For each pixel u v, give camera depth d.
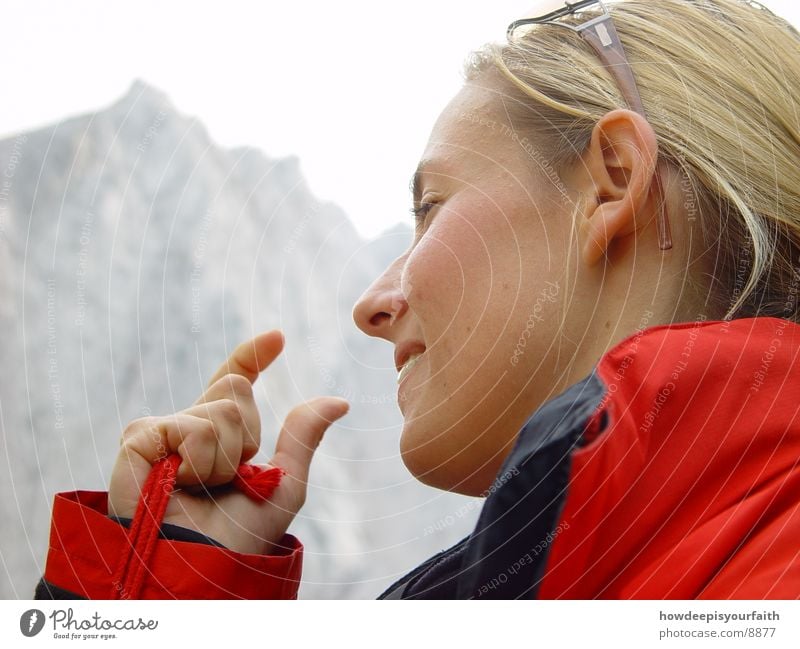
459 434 0.74
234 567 0.75
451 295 0.73
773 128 0.76
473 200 0.75
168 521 0.78
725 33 0.79
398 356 0.82
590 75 0.75
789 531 0.56
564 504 0.55
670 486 0.60
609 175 0.71
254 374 0.91
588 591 0.60
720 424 0.61
